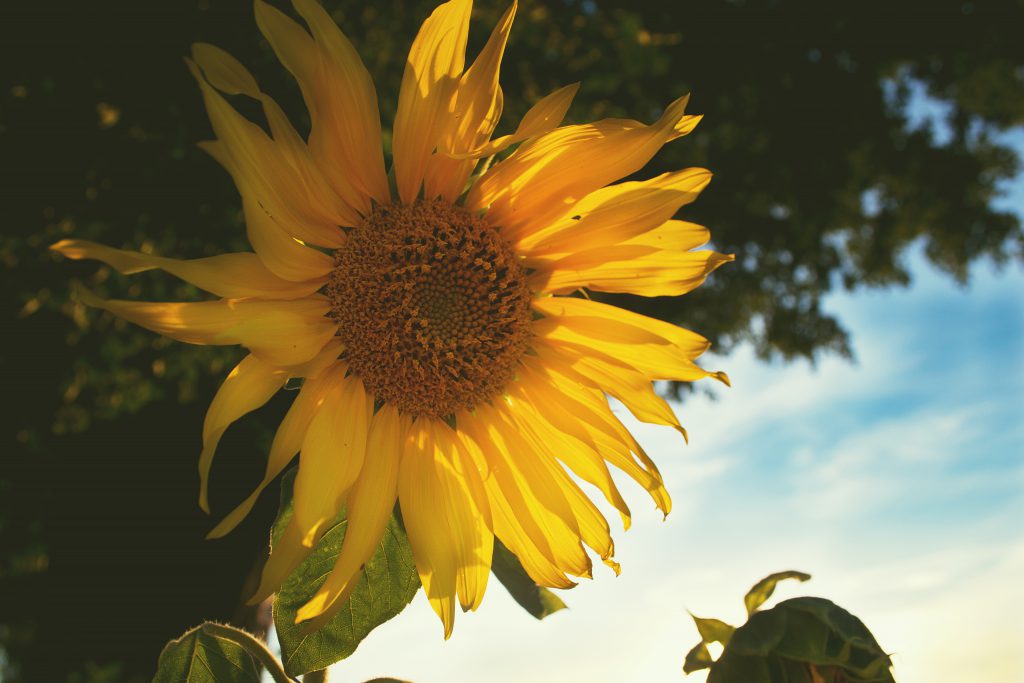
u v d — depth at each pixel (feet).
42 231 21.30
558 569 5.74
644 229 5.78
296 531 4.83
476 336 6.03
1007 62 38.40
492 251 6.04
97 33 18.99
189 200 20.43
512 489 5.99
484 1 24.97
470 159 5.83
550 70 25.62
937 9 36.06
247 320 4.83
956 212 42.52
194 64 4.75
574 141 5.66
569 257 6.09
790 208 38.22
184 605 18.92
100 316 23.58
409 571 5.59
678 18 32.19
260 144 5.08
